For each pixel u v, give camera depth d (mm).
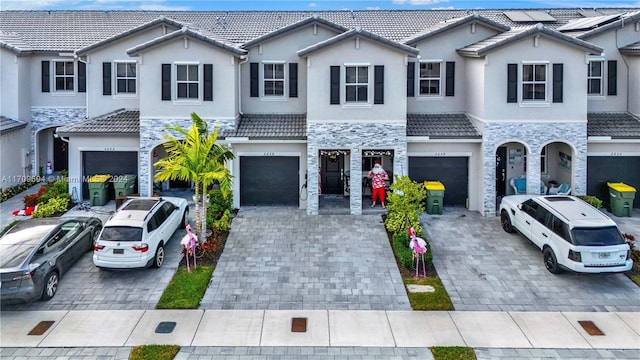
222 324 14023
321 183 25297
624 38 23703
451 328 13828
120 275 16844
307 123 22328
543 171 25000
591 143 22844
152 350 12656
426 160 23453
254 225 21391
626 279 16688
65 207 22797
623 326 13922
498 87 21828
